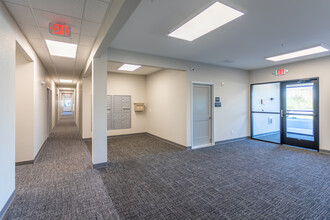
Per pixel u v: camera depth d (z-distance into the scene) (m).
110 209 1.96
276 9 2.12
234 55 4.08
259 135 6.17
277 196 2.25
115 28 1.99
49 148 4.62
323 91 4.17
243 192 2.35
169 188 2.46
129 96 6.43
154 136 6.15
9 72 2.03
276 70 5.10
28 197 2.19
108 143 5.27
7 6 1.90
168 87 5.29
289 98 4.88
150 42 3.22
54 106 8.59
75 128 8.12
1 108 1.83
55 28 2.25
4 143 1.89
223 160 3.68
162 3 1.96
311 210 1.95
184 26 2.37
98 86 3.24
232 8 1.92
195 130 4.83
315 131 4.34
